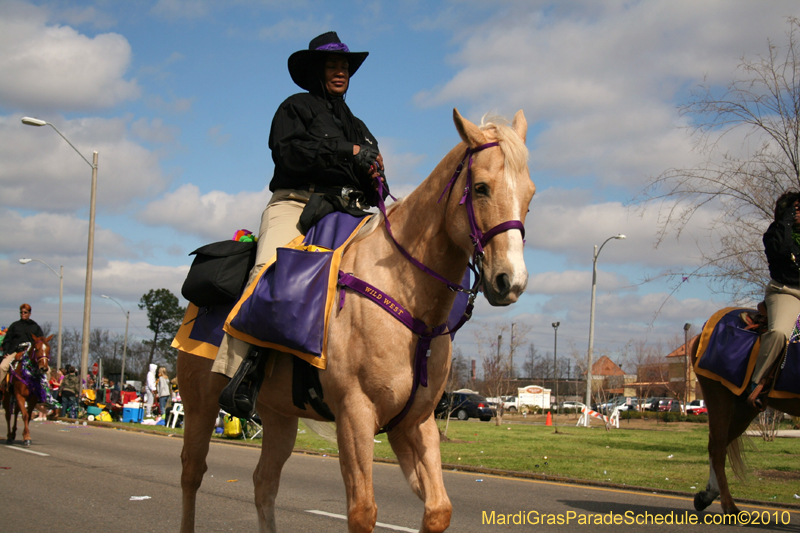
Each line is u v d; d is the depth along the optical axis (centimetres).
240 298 409
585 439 1636
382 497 738
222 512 625
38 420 1978
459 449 1284
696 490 766
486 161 325
